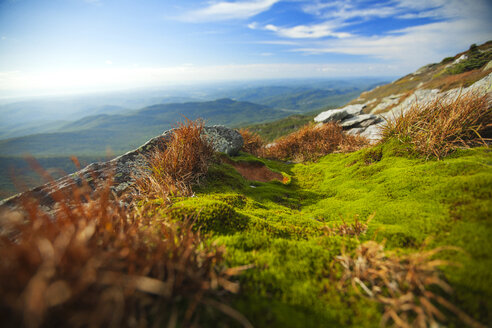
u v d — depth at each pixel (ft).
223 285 5.24
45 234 4.84
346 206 11.40
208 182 14.28
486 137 12.06
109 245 5.15
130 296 4.28
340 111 36.11
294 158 26.30
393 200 9.93
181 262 5.08
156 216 7.52
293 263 6.43
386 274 5.37
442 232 6.73
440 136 12.38
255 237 7.63
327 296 5.39
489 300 4.57
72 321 3.67
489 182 7.68
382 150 15.69
